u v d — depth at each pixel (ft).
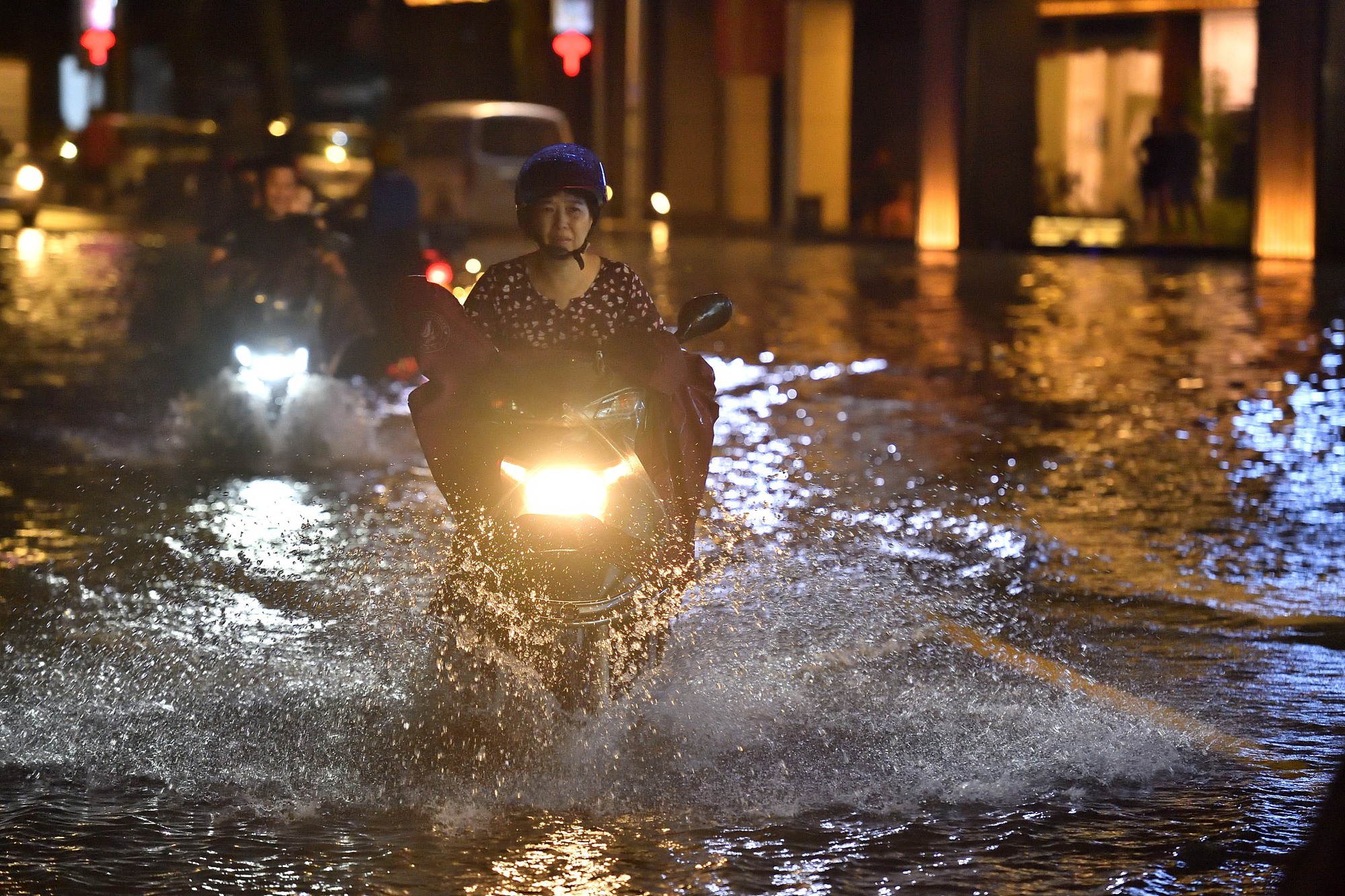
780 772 52.85
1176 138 316.19
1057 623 71.10
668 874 45.68
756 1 392.68
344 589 73.20
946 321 204.85
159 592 74.02
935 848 47.34
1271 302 223.51
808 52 384.68
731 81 412.98
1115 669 64.75
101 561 79.71
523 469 53.78
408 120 358.23
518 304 56.39
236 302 114.32
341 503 94.02
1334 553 84.58
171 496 96.17
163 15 558.15
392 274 129.39
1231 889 44.75
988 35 339.36
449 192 350.64
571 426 54.29
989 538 86.79
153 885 45.06
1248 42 307.37
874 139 368.07
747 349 177.58
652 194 438.81
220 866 46.29
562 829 48.67
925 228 351.67
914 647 65.72
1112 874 45.75
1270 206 299.38
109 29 549.54
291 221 115.24
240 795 51.34
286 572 76.74
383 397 138.10
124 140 417.08
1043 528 89.76
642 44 432.66
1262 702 60.64
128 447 111.96
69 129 620.90
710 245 357.00
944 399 140.46
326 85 541.75
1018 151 341.82
